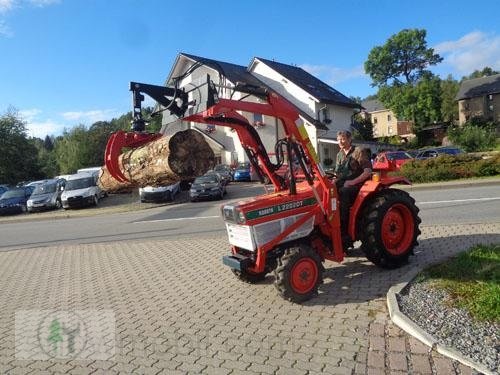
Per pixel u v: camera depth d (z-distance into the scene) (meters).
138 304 5.94
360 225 6.08
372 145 39.31
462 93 56.91
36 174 40.00
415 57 59.41
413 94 55.75
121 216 18.00
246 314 5.17
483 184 15.84
